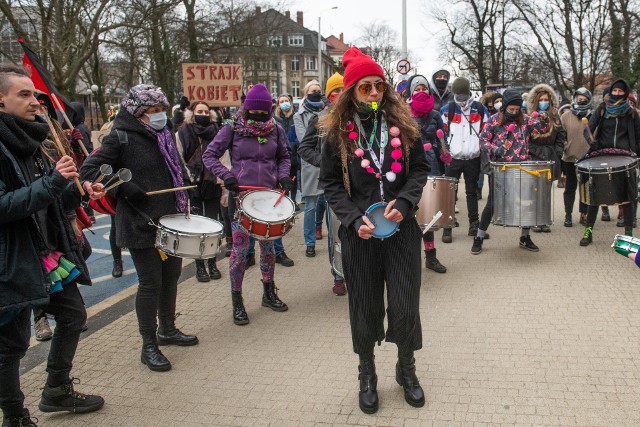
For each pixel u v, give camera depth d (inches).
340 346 161.2
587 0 1066.1
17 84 108.7
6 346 112.8
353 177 122.3
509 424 118.8
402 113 123.6
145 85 148.6
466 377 139.3
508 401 127.6
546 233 290.7
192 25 963.3
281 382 141.5
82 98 1630.2
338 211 121.6
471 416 122.3
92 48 734.5
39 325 175.6
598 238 275.3
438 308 186.1
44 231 115.4
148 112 148.9
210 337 172.4
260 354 158.4
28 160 114.7
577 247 258.5
